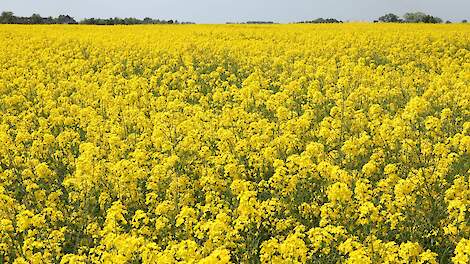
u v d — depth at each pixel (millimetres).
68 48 29656
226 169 9195
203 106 16188
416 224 7191
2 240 7207
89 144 10531
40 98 18125
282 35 34219
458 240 6629
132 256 6102
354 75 17812
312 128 12445
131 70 23547
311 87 16766
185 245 6000
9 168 10805
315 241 6340
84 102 16750
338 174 8266
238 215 7516
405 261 5848
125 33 37844
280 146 10461
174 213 7840
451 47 25875
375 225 7008
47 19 83875
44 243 7043
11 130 13102
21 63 23984
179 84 20594
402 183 7535
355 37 30469
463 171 9023
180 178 8719
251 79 19062
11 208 8078
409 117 10781
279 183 8430
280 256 6152
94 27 46750
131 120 13750
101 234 6855
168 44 29000
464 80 17344
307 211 7754
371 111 12531
